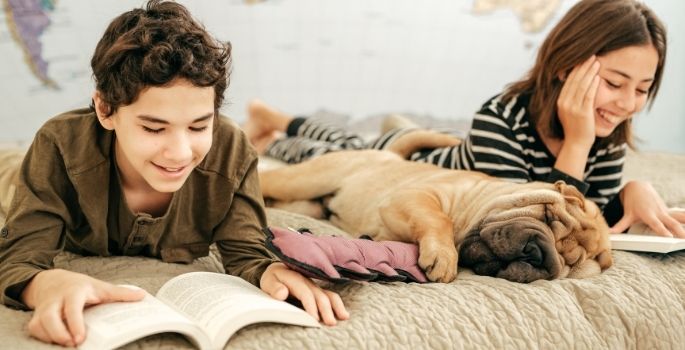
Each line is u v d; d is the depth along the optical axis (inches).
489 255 57.2
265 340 44.6
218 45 51.5
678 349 58.2
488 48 137.8
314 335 45.6
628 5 70.5
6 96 116.2
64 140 54.9
